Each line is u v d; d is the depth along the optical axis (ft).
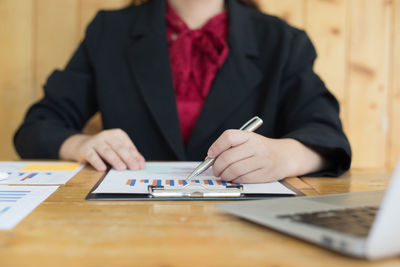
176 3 3.84
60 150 2.87
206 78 3.45
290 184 1.97
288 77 3.52
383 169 2.65
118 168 2.26
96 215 1.31
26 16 4.63
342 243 0.89
